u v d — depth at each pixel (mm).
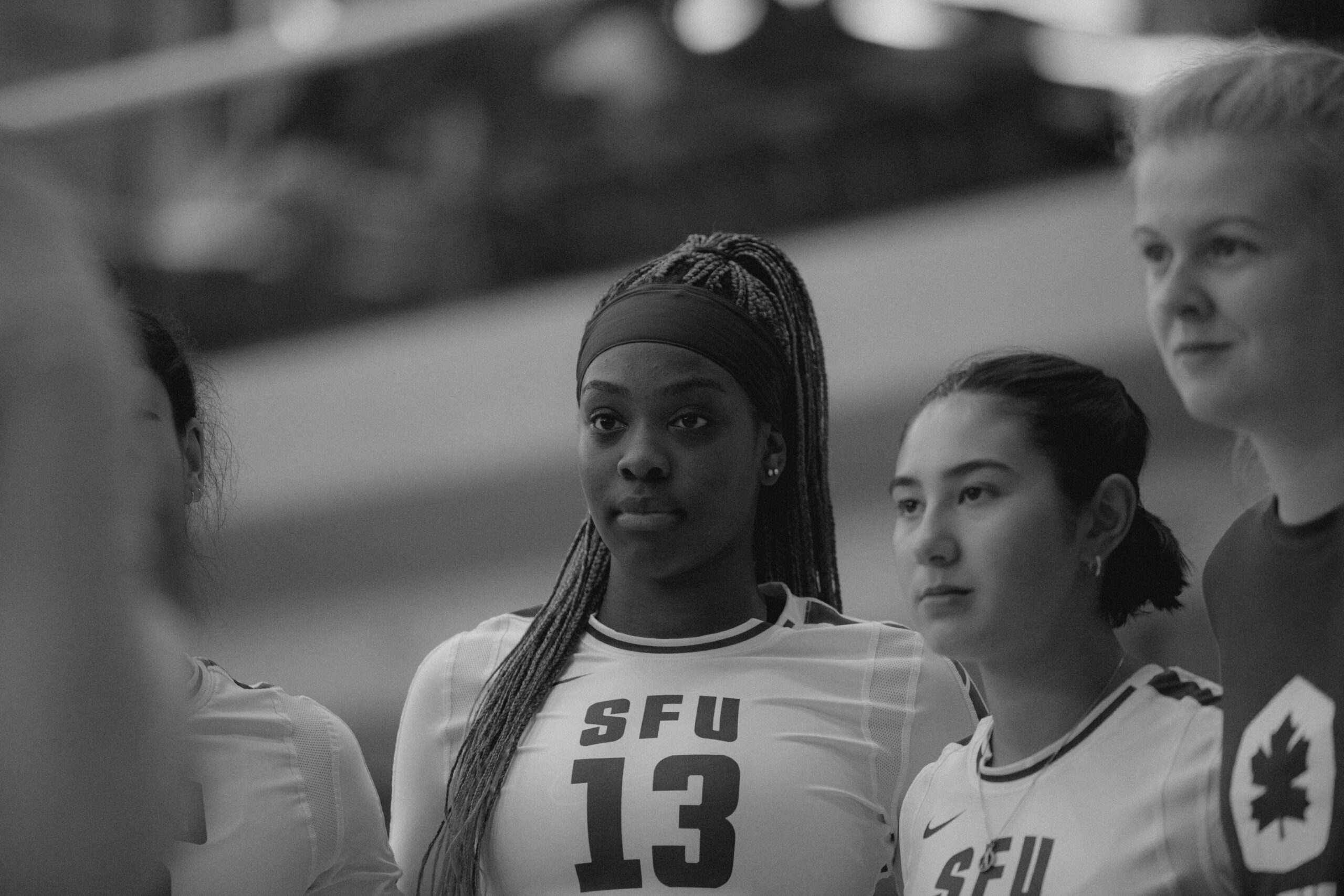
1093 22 19734
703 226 19312
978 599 5992
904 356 17219
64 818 3633
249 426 19781
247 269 20797
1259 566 5305
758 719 7172
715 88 20609
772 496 7797
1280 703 5117
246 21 26516
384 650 19156
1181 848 5641
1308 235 4840
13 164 3926
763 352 7355
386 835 7594
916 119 18844
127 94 19219
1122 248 16484
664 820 6934
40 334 3783
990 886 5934
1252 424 5012
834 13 20500
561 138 20969
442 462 19078
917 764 7242
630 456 7043
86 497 3770
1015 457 6016
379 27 18406
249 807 6820
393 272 20531
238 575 19781
